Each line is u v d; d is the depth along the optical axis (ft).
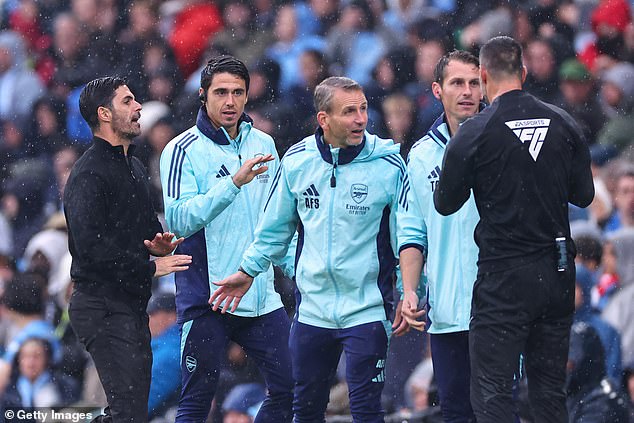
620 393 96.43
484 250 72.69
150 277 78.48
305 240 82.53
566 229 72.54
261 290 85.56
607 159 136.26
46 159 150.71
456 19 154.71
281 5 160.76
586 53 152.15
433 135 79.92
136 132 78.28
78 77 161.99
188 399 85.97
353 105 79.66
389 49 146.30
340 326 81.66
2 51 163.63
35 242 122.31
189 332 85.30
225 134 85.30
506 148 71.41
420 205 80.28
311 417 84.02
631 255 110.63
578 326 97.76
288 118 140.77
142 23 163.22
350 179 80.79
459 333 79.61
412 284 79.56
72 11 167.02
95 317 77.61
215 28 159.33
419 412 96.02
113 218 77.66
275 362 85.97
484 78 73.97
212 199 81.92
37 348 102.63
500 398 71.82
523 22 151.74
